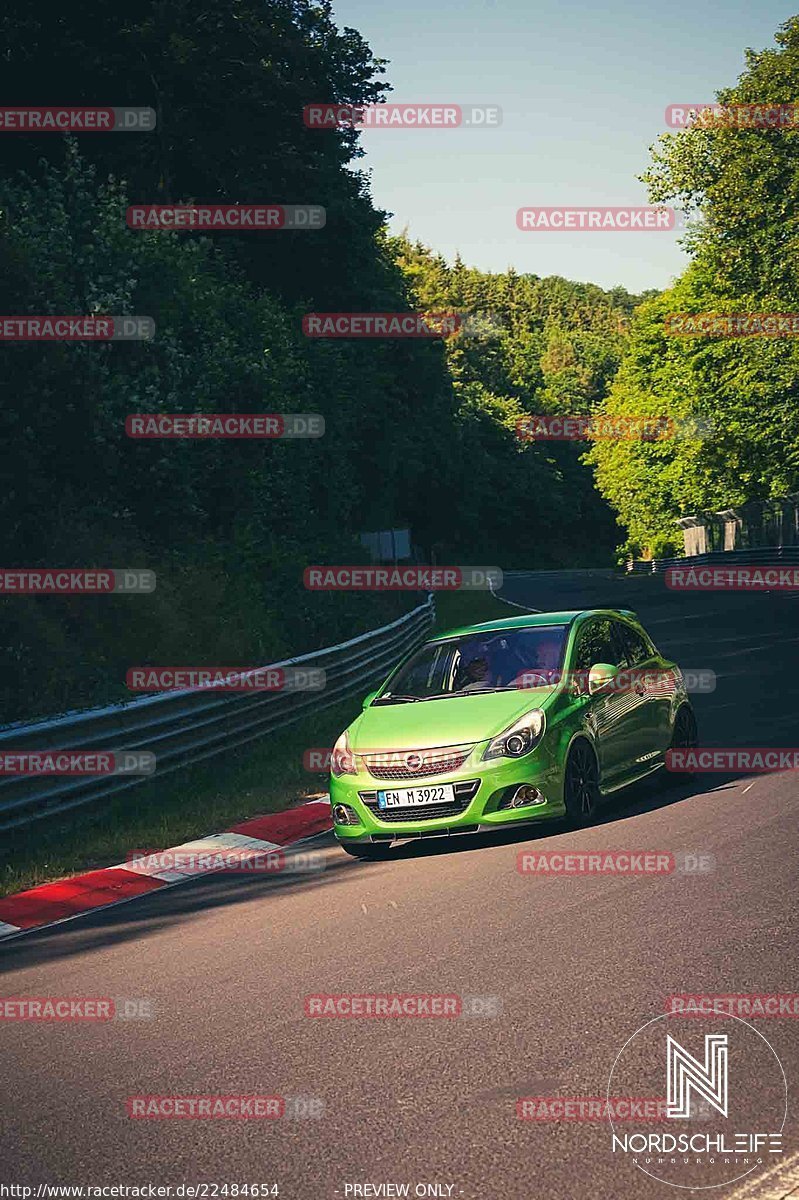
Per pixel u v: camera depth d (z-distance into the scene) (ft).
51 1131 14.71
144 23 111.04
